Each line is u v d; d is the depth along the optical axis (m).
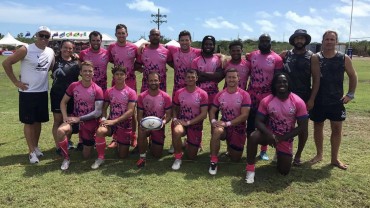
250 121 6.32
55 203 4.52
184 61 6.71
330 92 5.70
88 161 6.16
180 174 5.56
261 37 6.00
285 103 5.37
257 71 6.11
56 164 5.97
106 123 5.90
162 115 6.25
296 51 5.78
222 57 6.59
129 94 6.19
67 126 5.81
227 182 5.25
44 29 6.00
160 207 4.46
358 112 10.38
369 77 21.70
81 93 6.12
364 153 6.59
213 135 5.60
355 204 4.61
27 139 6.07
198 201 4.63
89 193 4.81
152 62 6.81
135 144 7.09
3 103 12.02
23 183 5.11
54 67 6.43
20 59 5.95
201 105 6.10
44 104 6.29
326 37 5.55
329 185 5.14
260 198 4.73
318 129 6.02
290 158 5.40
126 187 5.03
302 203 4.61
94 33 6.66
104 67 6.89
